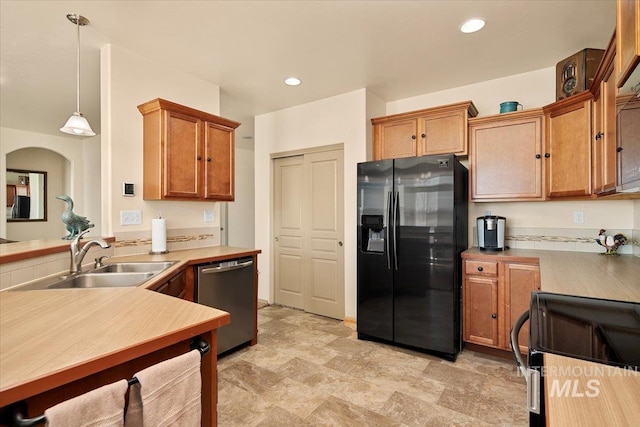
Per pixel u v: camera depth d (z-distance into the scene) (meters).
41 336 0.94
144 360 1.02
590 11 2.14
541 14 2.18
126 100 2.63
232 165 3.16
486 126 2.96
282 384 2.27
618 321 1.14
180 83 3.03
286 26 2.32
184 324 1.05
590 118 2.35
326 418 1.90
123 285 1.93
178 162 2.69
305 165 3.96
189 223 3.09
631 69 1.12
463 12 2.17
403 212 2.81
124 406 0.84
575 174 2.48
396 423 1.85
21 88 3.45
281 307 4.16
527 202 3.08
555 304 1.31
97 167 5.55
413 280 2.77
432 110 3.14
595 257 2.54
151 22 2.25
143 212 2.73
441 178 2.66
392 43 2.56
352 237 3.54
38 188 5.86
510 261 2.61
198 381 1.03
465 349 2.85
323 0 2.04
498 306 2.66
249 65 2.93
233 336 2.75
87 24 2.27
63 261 1.95
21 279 1.62
